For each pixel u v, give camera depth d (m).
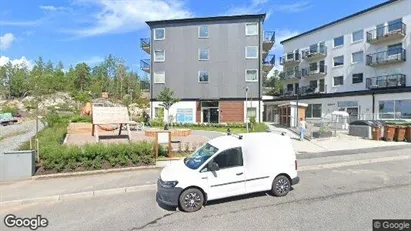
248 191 7.36
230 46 35.16
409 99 26.77
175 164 7.80
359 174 10.20
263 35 35.91
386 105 29.00
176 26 36.06
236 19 35.00
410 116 26.66
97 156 10.73
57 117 21.38
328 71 41.34
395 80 30.97
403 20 31.16
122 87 77.88
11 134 20.17
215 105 35.53
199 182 6.84
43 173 9.91
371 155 13.80
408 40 30.64
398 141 18.83
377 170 10.84
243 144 7.48
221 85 35.25
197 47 35.69
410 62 30.41
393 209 6.52
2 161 9.34
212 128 28.42
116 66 85.12
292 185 8.18
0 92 76.69
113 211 6.87
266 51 39.44
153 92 36.41
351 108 33.16
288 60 48.50
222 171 7.11
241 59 34.97
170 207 7.07
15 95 76.44
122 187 8.60
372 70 34.72
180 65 35.97
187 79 35.84
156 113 36.19
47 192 8.16
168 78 36.16
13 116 45.84
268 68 38.69
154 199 7.76
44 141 12.57
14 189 8.46
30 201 7.59
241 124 30.42
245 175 7.32
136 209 6.98
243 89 34.84
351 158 13.07
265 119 48.28
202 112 35.69
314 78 44.25
